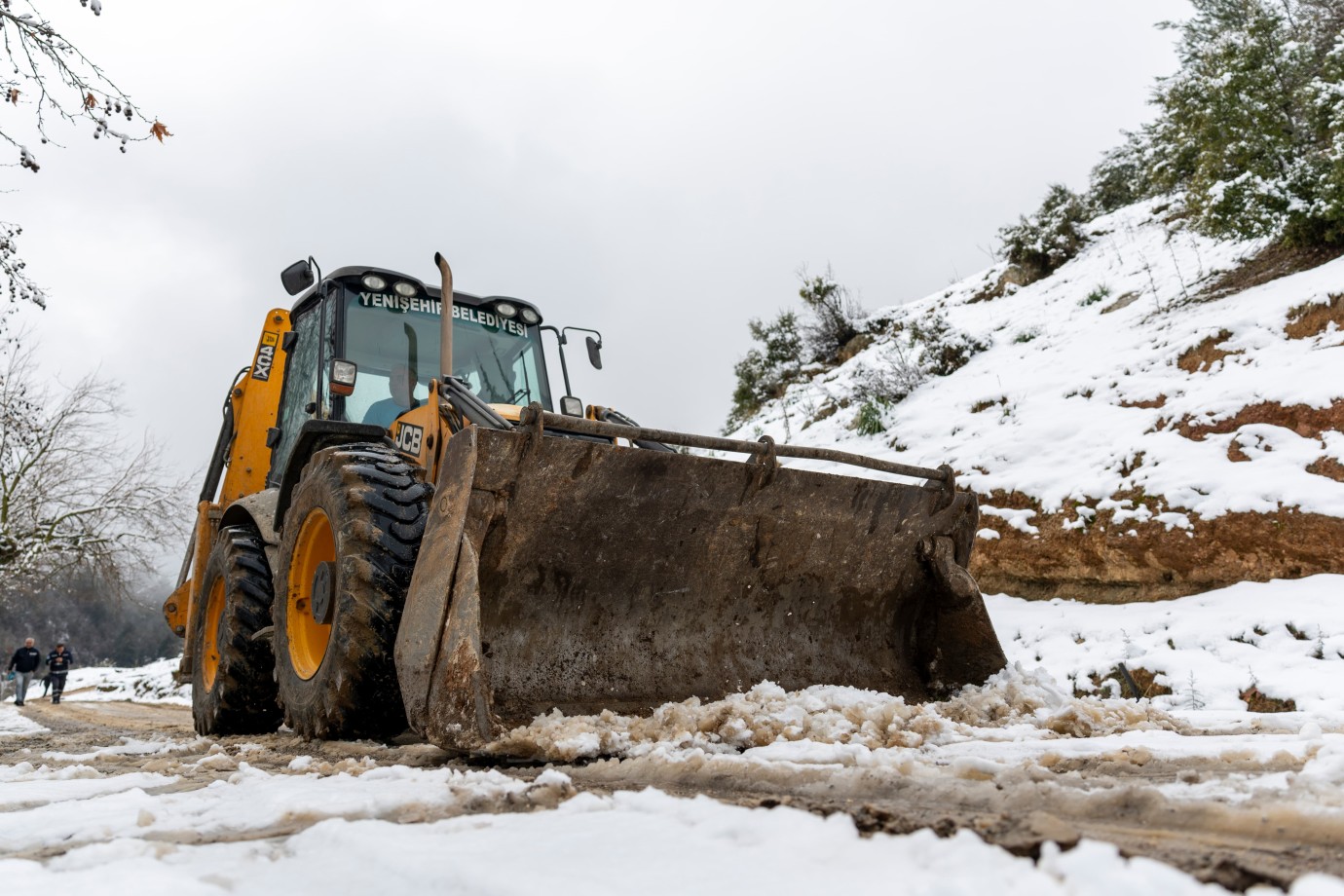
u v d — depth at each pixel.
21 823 2.00
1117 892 1.07
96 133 5.42
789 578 4.07
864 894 1.18
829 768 2.20
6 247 6.00
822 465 10.85
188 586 6.77
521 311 5.76
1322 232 9.35
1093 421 9.13
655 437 3.58
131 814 2.04
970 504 4.53
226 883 1.36
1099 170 19.17
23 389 20.06
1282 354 8.20
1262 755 2.36
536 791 2.05
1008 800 1.81
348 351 5.22
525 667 3.39
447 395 4.04
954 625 4.40
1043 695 3.87
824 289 16.89
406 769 2.52
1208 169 10.22
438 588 3.06
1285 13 12.42
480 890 1.28
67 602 31.95
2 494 21.58
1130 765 2.44
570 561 3.50
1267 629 6.10
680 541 3.74
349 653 3.43
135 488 23.00
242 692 4.96
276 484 5.87
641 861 1.39
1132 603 7.53
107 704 15.80
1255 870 1.28
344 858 1.49
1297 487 6.95
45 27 5.09
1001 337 13.06
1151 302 11.03
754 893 1.21
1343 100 8.88
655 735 2.86
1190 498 7.49
